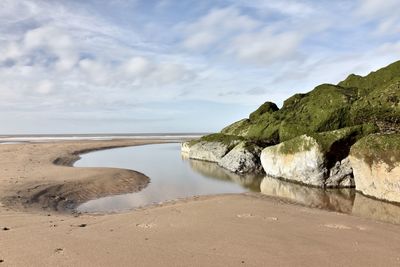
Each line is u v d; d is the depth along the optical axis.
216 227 11.74
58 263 8.49
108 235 10.90
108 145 64.50
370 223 12.78
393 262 8.64
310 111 28.95
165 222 12.58
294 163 24.23
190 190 22.61
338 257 8.95
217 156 37.03
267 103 42.09
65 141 78.00
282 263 8.54
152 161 39.44
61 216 14.82
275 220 12.81
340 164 22.17
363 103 25.16
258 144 31.20
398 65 29.64
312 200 18.80
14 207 16.41
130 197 20.45
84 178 24.38
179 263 8.52
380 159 17.81
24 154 41.59
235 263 8.53
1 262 8.55
